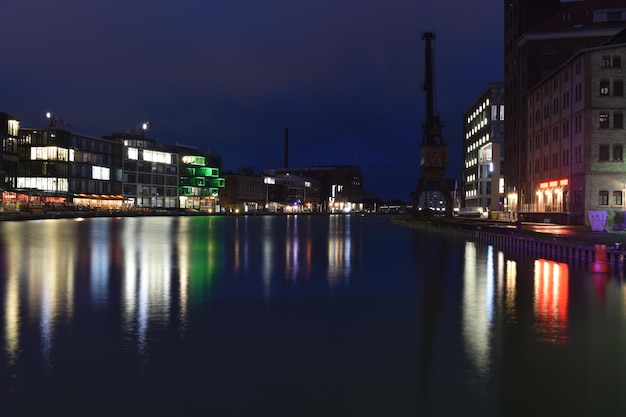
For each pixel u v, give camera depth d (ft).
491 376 34.01
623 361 37.04
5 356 37.40
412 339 42.96
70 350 38.96
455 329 46.44
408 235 201.16
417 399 30.19
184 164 561.84
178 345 40.68
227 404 29.40
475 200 448.24
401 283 74.38
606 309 55.52
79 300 58.49
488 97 410.52
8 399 29.81
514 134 308.19
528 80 280.51
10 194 354.74
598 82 200.34
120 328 45.80
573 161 212.43
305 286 71.05
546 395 30.76
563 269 91.56
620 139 198.49
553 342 42.01
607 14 272.92
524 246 134.62
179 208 516.73
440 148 315.37
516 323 48.85
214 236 181.57
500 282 75.61
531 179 274.98
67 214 326.85
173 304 57.00
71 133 420.77
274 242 157.07
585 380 33.22
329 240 170.09
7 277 75.46
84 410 28.48
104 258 102.22
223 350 39.47
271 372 34.63
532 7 288.10
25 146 404.57
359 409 28.84
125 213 392.47
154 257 106.01
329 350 39.78
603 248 88.99
